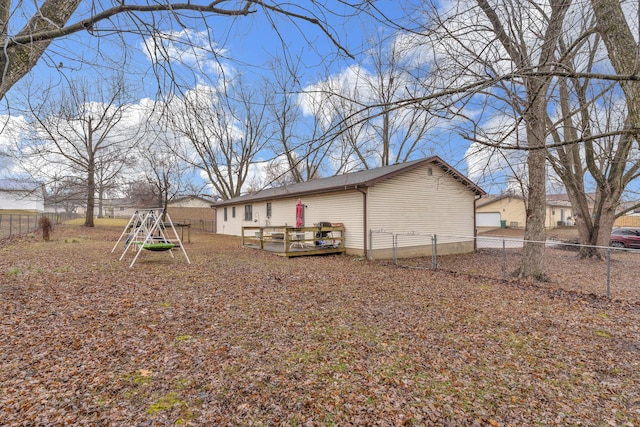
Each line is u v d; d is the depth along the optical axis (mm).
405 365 3531
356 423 2570
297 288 6828
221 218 25672
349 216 12500
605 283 8195
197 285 6883
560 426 2586
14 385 2945
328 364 3518
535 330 4652
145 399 2822
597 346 4125
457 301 6086
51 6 2400
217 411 2686
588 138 2576
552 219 31844
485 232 28578
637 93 2594
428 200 13375
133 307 5277
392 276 8438
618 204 12156
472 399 2922
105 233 19641
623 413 2766
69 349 3711
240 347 3893
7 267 7992
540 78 2943
